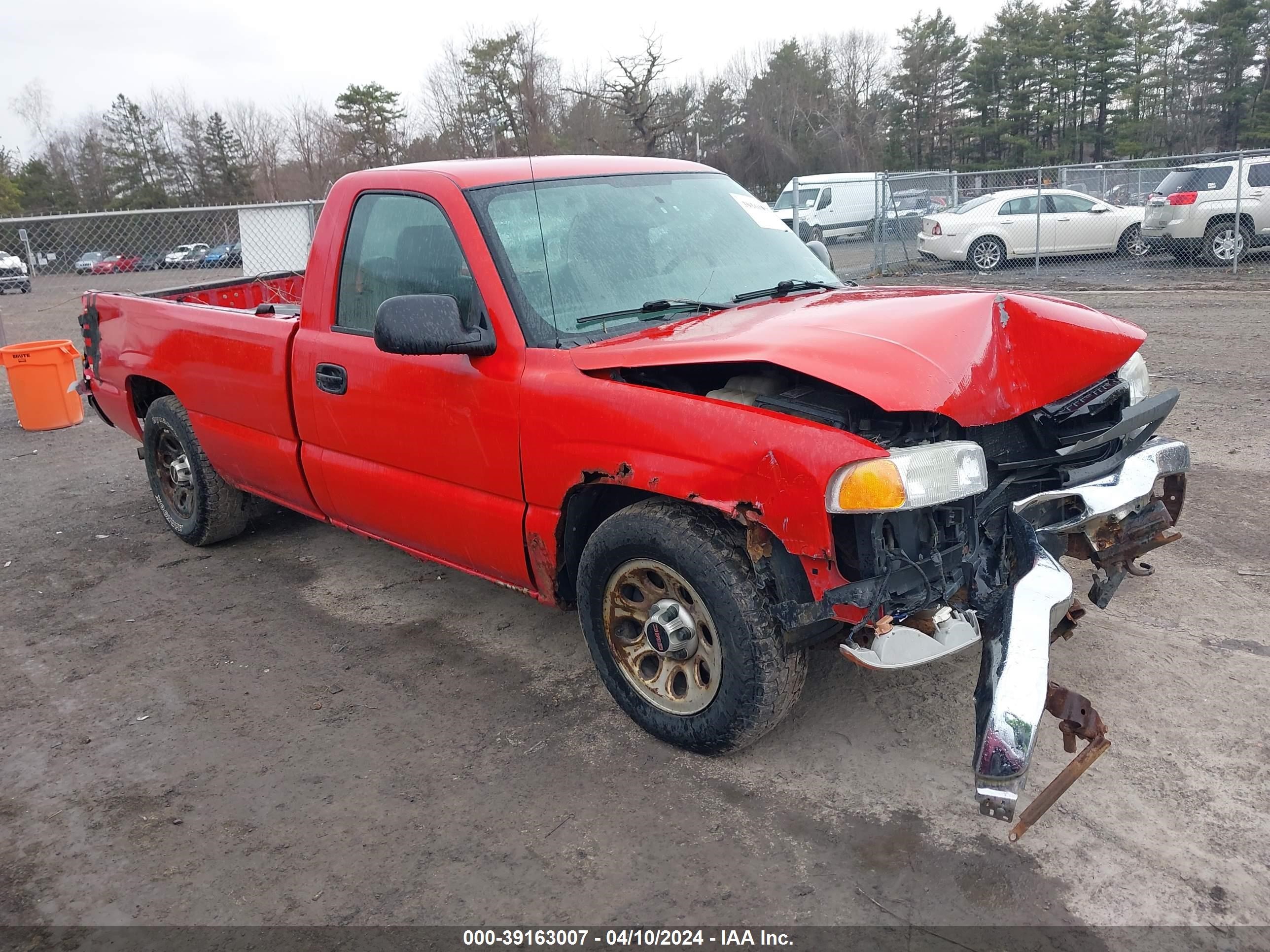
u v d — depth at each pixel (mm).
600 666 3361
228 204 64938
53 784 3270
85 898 2703
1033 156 61344
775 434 2627
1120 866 2572
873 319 2914
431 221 3574
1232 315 11211
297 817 3012
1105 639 3754
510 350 3270
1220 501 5176
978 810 2834
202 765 3336
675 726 3133
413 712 3611
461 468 3533
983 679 2516
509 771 3188
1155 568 4379
